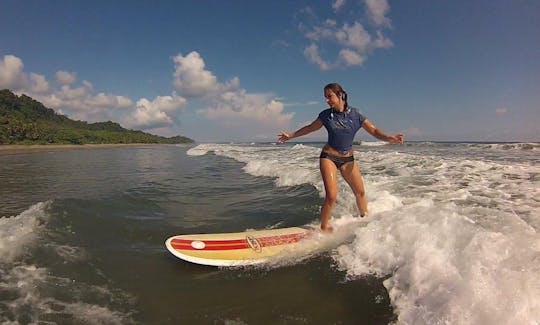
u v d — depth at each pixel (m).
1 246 4.89
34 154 35.38
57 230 5.70
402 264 3.94
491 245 3.53
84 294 3.75
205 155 29.23
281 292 3.78
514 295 2.82
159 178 13.15
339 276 4.04
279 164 14.14
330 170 5.44
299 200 7.98
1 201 8.65
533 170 9.53
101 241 5.44
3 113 84.62
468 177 8.67
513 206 5.80
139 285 4.01
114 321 3.25
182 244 4.92
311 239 5.13
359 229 4.75
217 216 7.05
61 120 116.19
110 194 9.05
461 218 4.29
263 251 4.80
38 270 4.29
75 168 18.23
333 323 3.18
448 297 3.04
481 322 2.72
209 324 3.22
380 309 3.34
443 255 3.63
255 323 3.23
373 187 7.81
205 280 4.13
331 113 5.46
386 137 5.52
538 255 3.33
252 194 9.27
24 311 3.35
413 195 6.90
